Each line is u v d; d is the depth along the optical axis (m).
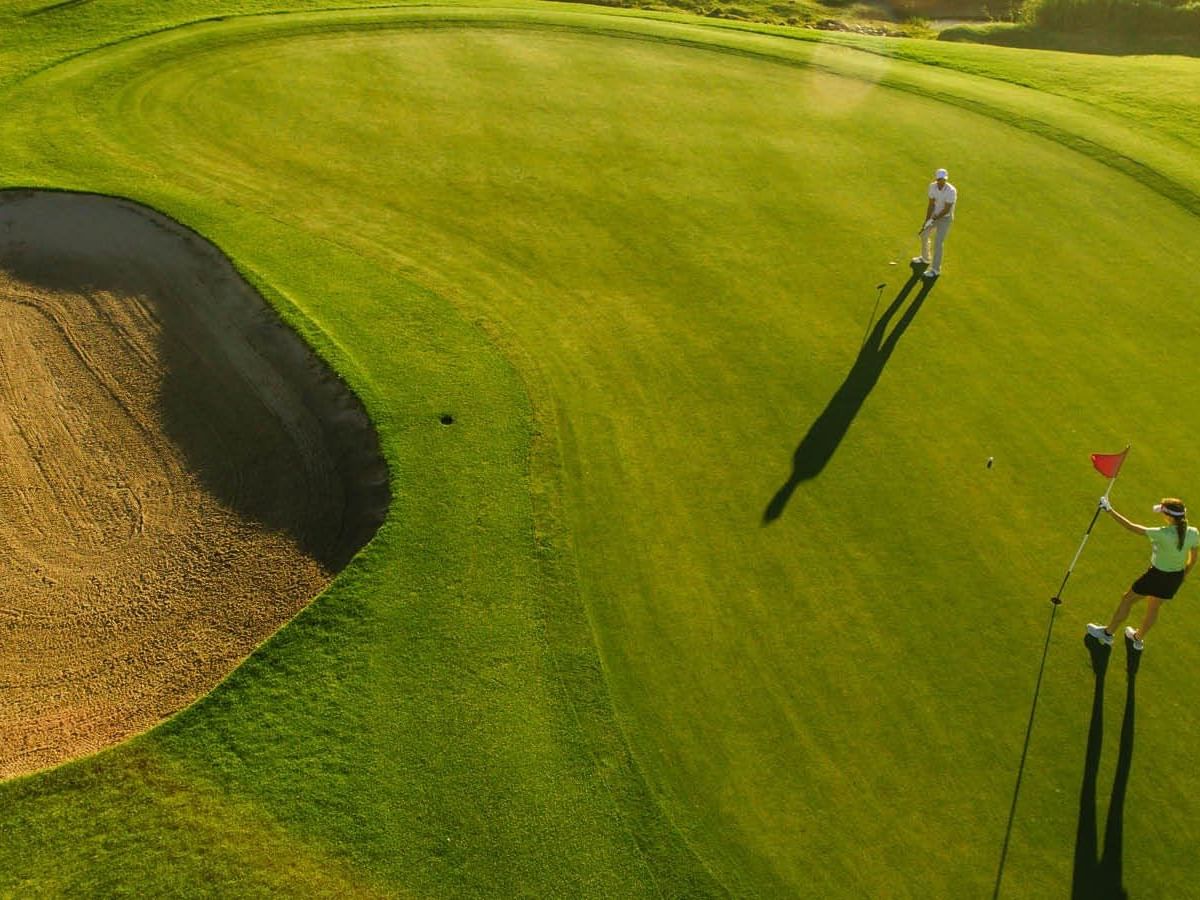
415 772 9.09
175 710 10.20
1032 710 9.70
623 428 13.04
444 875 8.34
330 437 13.09
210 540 12.18
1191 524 11.70
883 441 12.88
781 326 15.03
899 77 23.25
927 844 8.61
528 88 22.06
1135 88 23.27
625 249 16.75
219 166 18.62
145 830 8.64
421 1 26.75
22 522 12.41
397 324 14.74
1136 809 8.88
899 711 9.66
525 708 9.63
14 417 13.79
